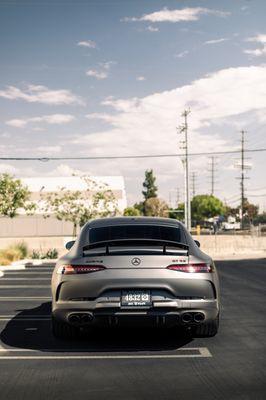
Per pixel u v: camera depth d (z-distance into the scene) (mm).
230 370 5781
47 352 6633
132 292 6473
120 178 83250
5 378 5527
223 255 35844
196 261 6621
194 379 5449
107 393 5016
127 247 6695
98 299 6461
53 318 6957
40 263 28281
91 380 5434
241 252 39188
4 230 74875
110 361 6180
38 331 8039
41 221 74875
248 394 4957
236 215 136125
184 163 55250
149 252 6578
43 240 51969
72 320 6570
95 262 6516
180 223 7848
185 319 6562
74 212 48625
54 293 6723
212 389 5117
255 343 7102
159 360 6219
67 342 7207
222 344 7035
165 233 7348
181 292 6492
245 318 9242
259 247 43562
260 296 12617
